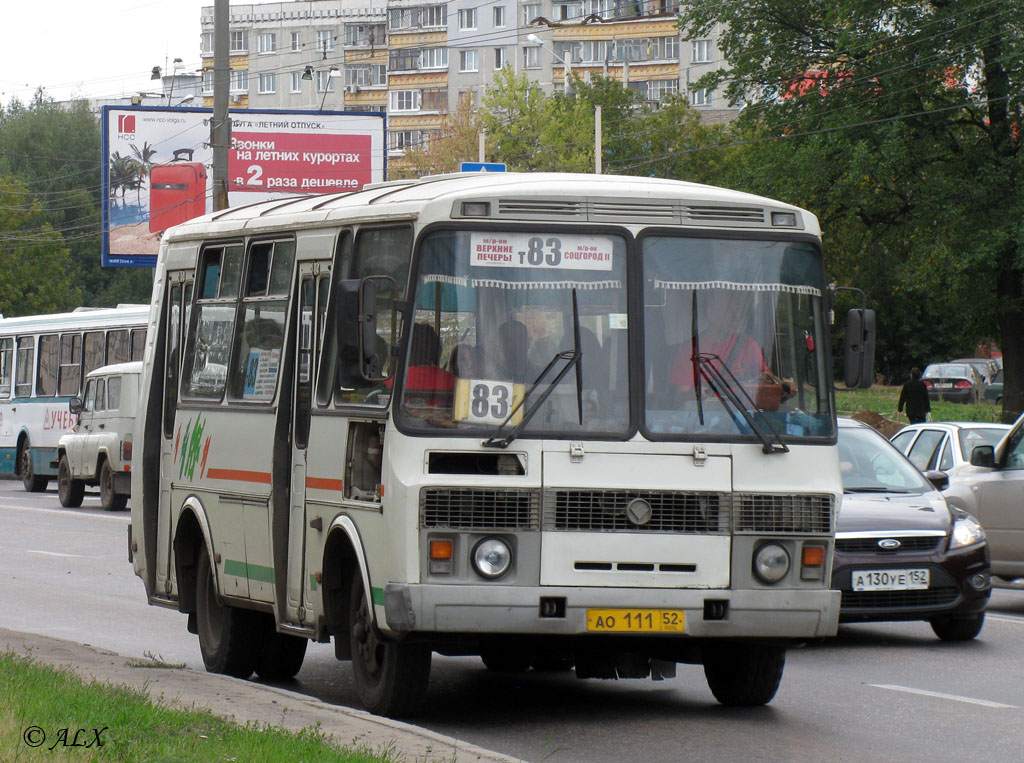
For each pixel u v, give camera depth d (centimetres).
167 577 1850
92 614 2308
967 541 1972
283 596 1539
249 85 18812
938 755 1282
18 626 2159
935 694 1596
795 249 1402
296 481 1522
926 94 6581
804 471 1365
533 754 1255
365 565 1358
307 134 8344
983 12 6281
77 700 1227
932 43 6431
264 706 1280
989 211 6431
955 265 6284
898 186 6656
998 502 2392
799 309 1396
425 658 1356
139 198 8294
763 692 1483
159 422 1916
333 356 1465
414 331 1322
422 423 1305
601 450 1318
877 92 6675
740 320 1377
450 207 1334
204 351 1780
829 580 1368
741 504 1341
